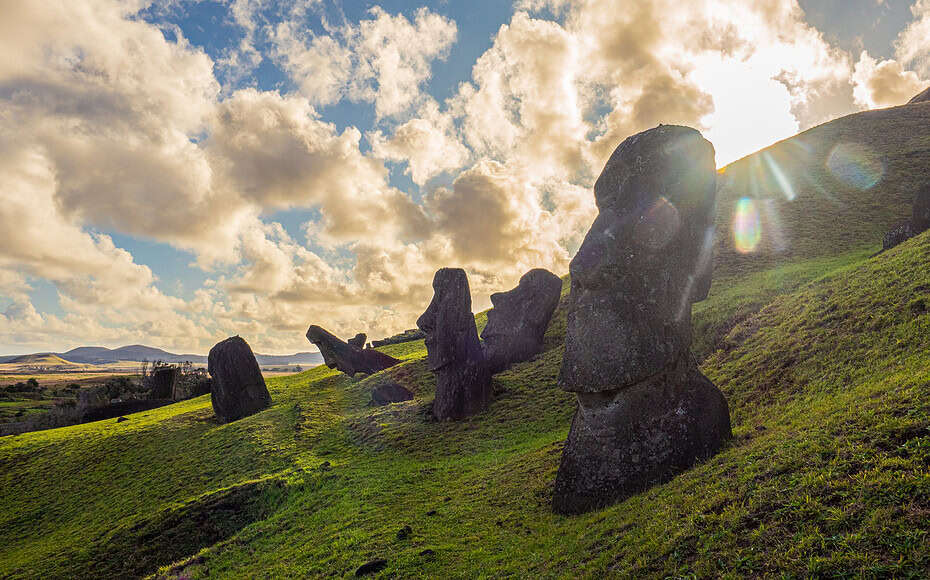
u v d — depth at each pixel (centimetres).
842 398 1326
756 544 752
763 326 2384
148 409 5522
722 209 5594
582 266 1398
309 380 5512
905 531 650
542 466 1766
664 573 784
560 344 3934
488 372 3075
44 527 2588
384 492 1928
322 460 2598
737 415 1691
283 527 1820
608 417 1330
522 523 1358
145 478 2911
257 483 2280
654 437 1286
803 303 2378
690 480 1111
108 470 3159
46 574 1900
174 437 3556
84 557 1967
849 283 2327
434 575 1163
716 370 2175
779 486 873
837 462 864
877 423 940
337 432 3156
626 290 1359
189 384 6438
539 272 4125
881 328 1758
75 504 2784
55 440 3878
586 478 1321
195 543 1978
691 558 795
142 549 1964
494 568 1102
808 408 1427
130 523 2197
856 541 669
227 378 3994
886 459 809
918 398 976
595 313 1372
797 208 5131
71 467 3300
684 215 1419
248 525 1998
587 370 1343
